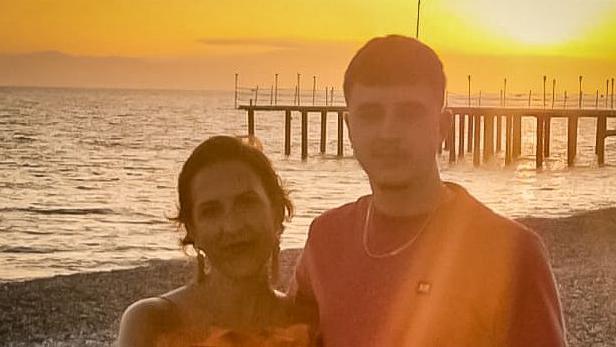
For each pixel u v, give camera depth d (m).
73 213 37.94
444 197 3.48
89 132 94.69
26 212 38.44
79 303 17.25
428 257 3.39
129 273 19.97
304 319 3.69
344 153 72.31
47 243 30.06
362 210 3.66
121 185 49.16
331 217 3.75
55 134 89.88
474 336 3.28
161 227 33.41
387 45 3.40
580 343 12.98
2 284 18.94
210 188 3.51
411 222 3.46
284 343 3.49
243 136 3.70
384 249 3.49
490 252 3.30
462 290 3.30
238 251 3.51
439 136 3.50
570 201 42.03
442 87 3.46
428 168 3.42
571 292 16.44
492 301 3.27
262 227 3.53
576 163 62.50
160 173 56.00
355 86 3.45
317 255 3.71
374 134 3.39
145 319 3.46
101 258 26.91
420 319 3.34
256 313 3.58
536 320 3.24
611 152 79.06
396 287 3.41
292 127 121.56
